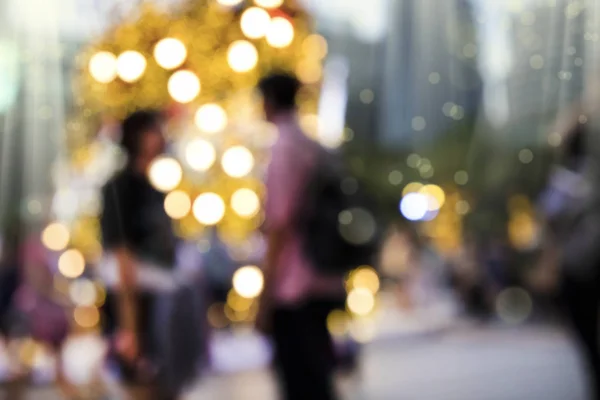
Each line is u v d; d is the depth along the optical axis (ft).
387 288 55.52
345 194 17.43
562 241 16.94
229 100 24.54
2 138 17.61
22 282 21.06
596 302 16.87
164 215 19.17
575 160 15.56
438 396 27.43
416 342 44.91
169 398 19.26
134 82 18.57
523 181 17.72
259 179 26.96
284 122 17.63
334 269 16.99
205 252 29.78
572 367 31.81
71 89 17.67
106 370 19.25
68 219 19.44
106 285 19.03
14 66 17.34
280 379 17.17
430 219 46.01
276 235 16.92
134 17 18.35
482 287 53.21
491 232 48.73
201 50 21.39
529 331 48.44
